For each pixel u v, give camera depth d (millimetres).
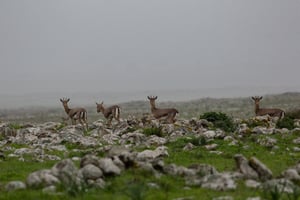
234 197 26000
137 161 32156
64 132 58625
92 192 27047
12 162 39875
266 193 26766
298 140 48875
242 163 31281
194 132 56344
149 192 27281
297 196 25922
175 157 40406
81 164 31219
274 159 40000
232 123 61812
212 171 31422
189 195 26797
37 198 25453
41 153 44500
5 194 26828
